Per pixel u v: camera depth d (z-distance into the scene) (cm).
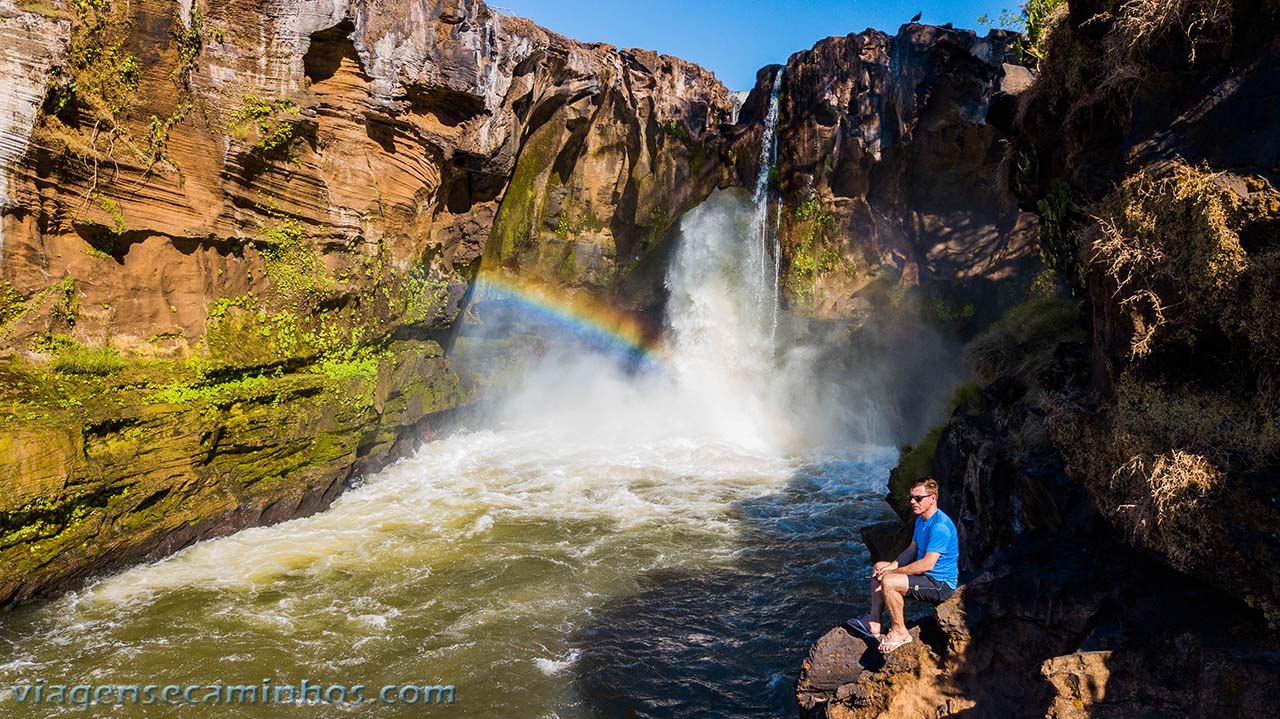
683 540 1227
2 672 767
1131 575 541
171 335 1122
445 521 1295
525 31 1638
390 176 1485
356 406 1415
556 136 1902
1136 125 617
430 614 938
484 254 1973
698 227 2370
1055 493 655
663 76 2100
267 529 1204
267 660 816
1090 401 614
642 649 859
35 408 919
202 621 896
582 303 2214
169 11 1049
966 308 1867
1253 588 450
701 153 2173
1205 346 525
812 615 945
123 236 1055
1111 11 684
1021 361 953
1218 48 580
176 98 1086
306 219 1323
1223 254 489
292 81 1244
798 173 2109
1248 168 521
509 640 873
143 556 1028
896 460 1752
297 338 1327
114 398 1016
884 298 2055
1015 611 558
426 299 1680
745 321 2317
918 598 598
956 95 1922
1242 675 431
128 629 869
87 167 986
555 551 1166
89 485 941
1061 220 870
